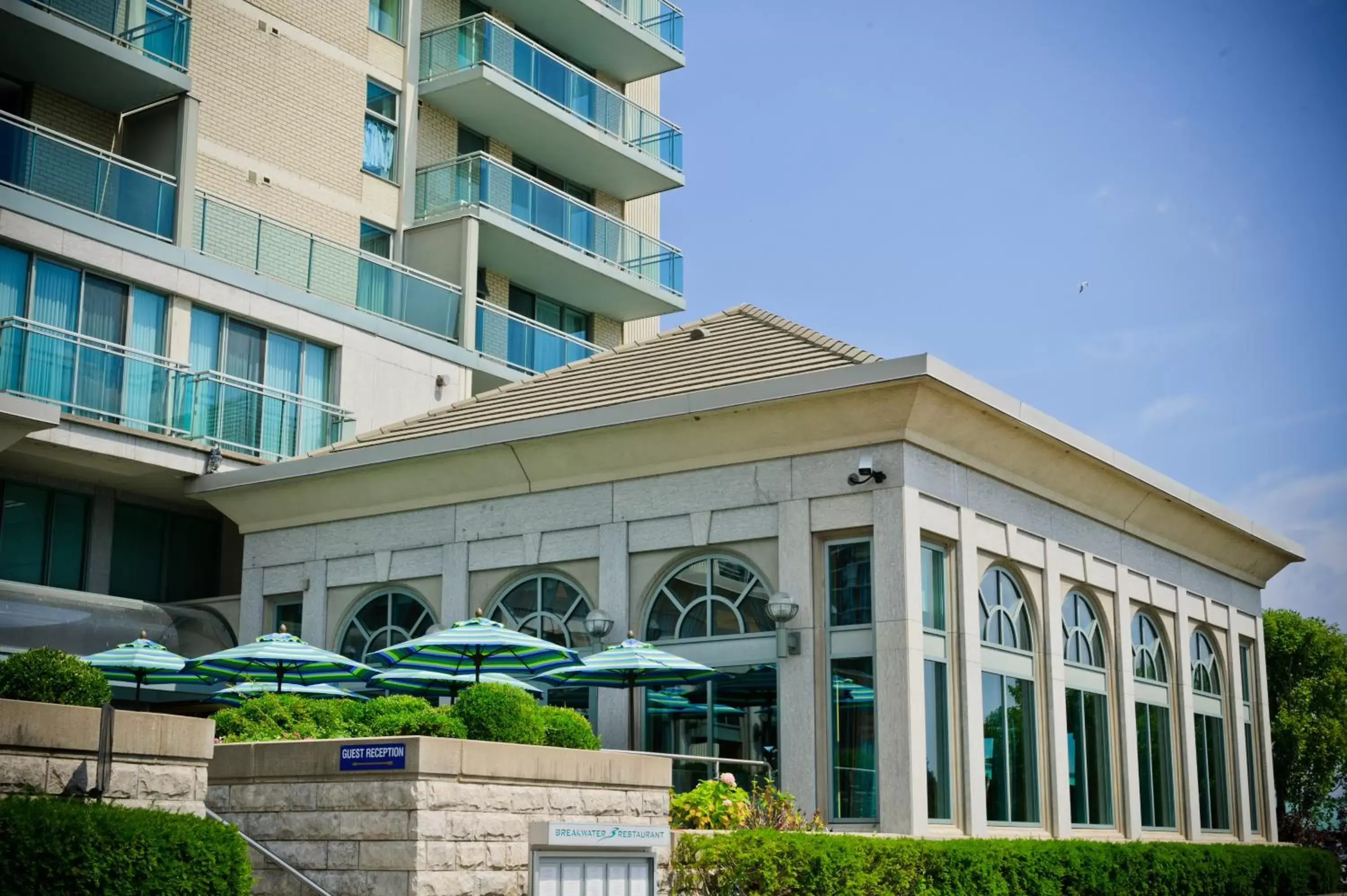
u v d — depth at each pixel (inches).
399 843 468.4
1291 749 1424.7
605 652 725.9
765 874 559.2
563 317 1593.3
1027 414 804.6
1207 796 1085.1
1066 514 911.0
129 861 374.0
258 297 1120.8
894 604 728.3
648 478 821.9
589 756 539.8
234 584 1107.9
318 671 780.6
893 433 742.5
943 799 751.1
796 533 762.8
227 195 1206.9
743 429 778.2
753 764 715.4
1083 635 932.6
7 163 967.0
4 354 922.7
